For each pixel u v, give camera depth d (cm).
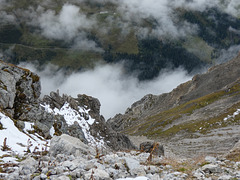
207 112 15012
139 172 1262
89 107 7181
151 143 2852
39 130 3525
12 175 1048
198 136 10344
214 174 1348
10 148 1866
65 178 1034
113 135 6638
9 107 3431
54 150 1742
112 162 1458
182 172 1416
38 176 1056
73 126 5272
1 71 3719
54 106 5806
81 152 1758
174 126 14888
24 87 4066
